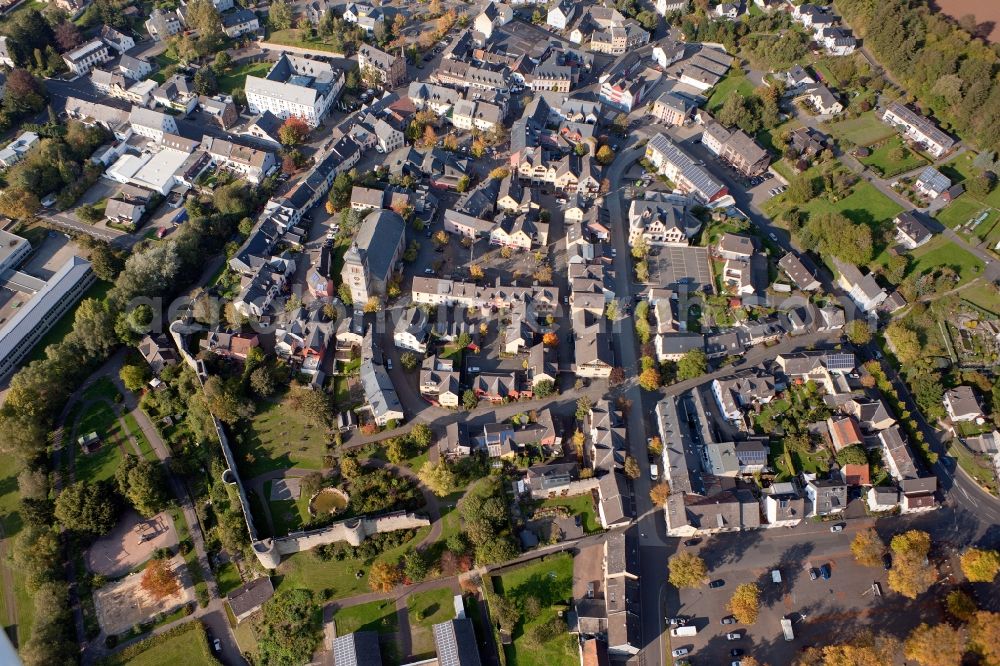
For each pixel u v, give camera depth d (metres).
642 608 164.62
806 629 161.50
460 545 169.75
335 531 171.12
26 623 163.00
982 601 165.00
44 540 168.88
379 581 164.25
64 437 196.88
